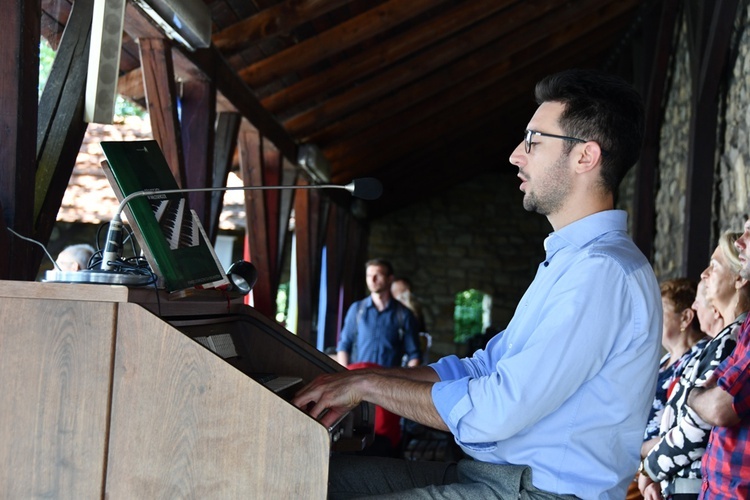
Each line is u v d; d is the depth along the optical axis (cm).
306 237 816
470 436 174
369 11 523
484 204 1363
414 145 955
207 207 412
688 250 551
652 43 748
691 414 242
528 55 789
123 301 161
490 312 1348
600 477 175
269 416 159
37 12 237
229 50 463
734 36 528
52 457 161
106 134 838
